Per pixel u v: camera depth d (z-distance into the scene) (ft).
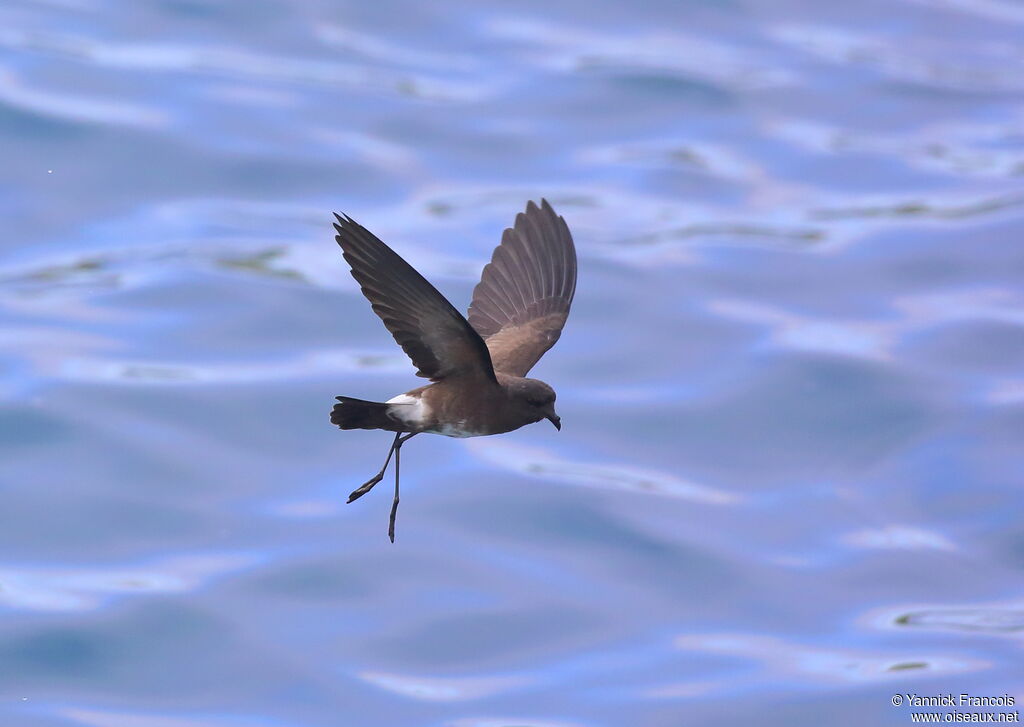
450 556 48.49
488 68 78.54
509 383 30.78
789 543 49.85
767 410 55.88
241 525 49.32
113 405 53.67
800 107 77.51
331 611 45.96
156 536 48.55
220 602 46.01
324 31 80.43
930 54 84.94
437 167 69.41
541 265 35.96
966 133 76.13
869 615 46.83
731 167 71.61
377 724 41.78
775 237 65.87
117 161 67.36
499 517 50.42
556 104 75.41
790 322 60.59
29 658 43.60
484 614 46.29
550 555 48.60
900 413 55.93
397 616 45.91
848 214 68.64
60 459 51.19
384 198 66.59
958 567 48.88
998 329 60.49
